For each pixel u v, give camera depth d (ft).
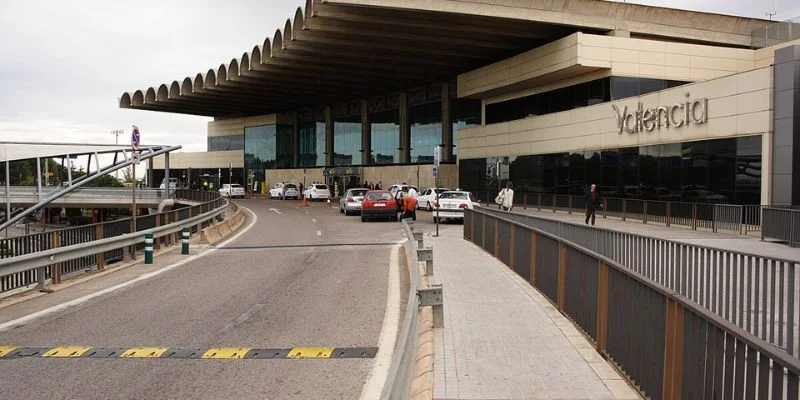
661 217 84.64
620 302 20.06
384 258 52.21
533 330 26.03
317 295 35.24
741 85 80.64
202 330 26.89
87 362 22.17
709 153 86.07
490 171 150.41
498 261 48.32
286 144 270.05
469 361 21.67
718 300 24.98
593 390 18.57
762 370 11.08
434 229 87.20
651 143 98.37
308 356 22.88
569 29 123.54
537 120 131.95
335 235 75.92
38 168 119.14
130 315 29.99
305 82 186.91
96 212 224.53
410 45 136.98
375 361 22.22
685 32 128.77
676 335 15.10
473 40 131.64
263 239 71.15
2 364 21.95
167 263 49.57
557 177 125.29
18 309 31.55
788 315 18.84
